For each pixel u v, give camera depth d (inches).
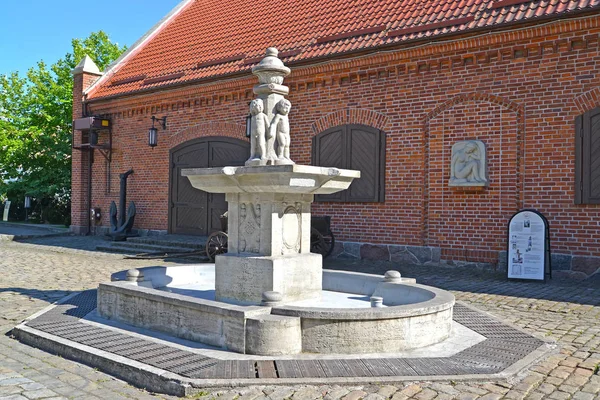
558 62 430.3
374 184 526.3
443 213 487.2
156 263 535.2
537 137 439.2
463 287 381.4
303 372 185.8
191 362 195.9
